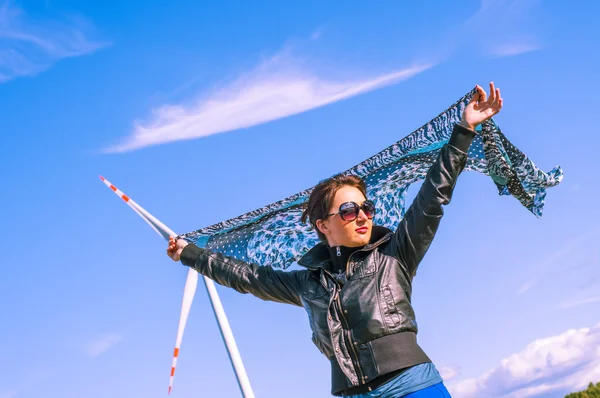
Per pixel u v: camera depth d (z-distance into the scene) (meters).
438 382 4.50
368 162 7.18
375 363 4.47
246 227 7.61
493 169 6.58
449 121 6.88
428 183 4.85
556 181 6.57
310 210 5.21
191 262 5.81
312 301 4.93
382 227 5.18
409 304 4.74
